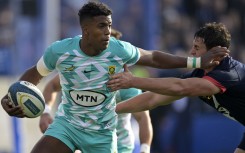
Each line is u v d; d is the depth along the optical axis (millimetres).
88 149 21984
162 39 46812
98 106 21422
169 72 41250
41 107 21234
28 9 49438
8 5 52438
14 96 21000
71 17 51312
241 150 22953
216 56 21297
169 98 22719
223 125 41219
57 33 49688
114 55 20906
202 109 41344
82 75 20984
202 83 20938
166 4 48531
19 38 49344
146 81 20484
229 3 49406
